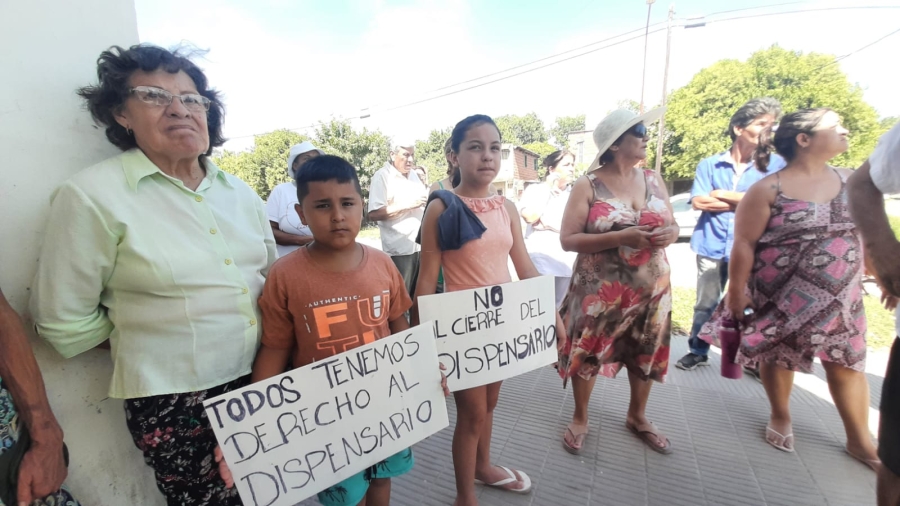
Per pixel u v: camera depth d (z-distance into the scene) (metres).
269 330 1.30
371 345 1.29
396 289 1.46
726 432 2.29
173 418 1.20
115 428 1.43
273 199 3.07
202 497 1.32
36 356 1.20
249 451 1.15
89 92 1.17
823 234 1.85
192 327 1.17
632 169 2.03
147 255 1.08
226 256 1.24
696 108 15.75
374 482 1.55
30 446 1.01
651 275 1.95
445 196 1.54
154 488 1.60
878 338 3.48
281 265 1.27
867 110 13.22
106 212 1.03
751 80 14.70
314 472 1.24
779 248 1.95
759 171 2.58
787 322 1.95
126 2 1.41
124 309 1.14
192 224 1.19
